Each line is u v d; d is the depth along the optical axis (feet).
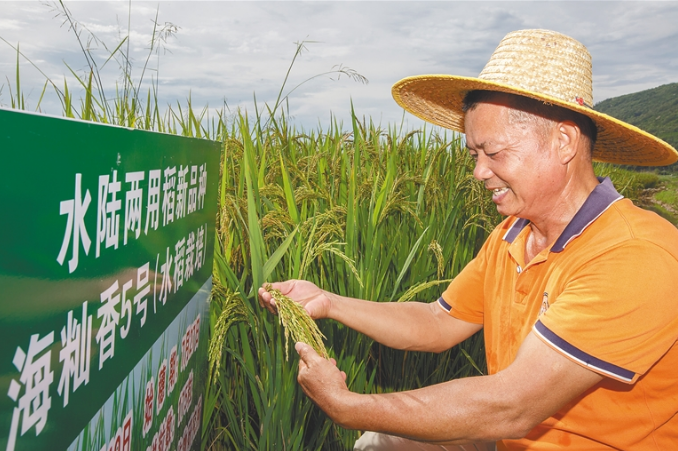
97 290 2.91
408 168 12.65
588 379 4.45
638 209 4.95
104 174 2.94
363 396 4.70
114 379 3.23
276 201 7.96
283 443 6.47
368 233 7.66
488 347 6.25
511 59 5.07
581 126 5.05
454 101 6.68
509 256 5.90
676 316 4.45
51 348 2.42
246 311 5.88
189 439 5.63
